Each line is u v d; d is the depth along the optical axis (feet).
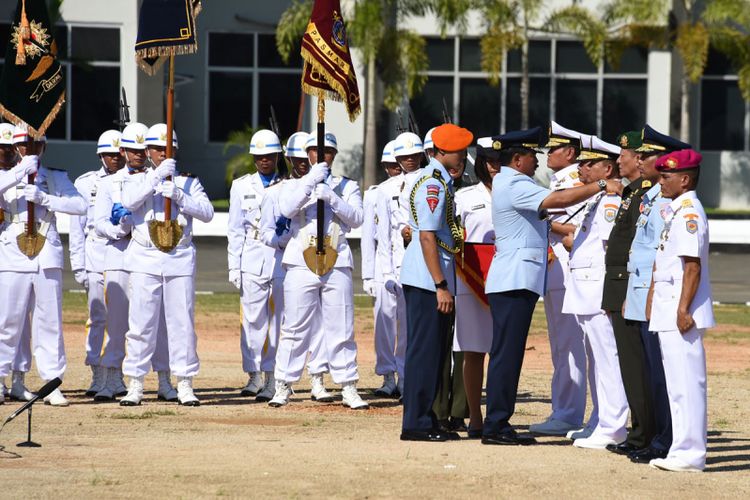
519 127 290.76
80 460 59.41
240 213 86.22
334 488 53.36
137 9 264.52
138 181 79.87
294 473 56.54
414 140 86.63
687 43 274.57
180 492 52.26
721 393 88.99
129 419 73.15
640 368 62.39
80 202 80.07
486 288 65.16
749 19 278.67
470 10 280.51
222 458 60.18
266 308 85.46
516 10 272.92
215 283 168.86
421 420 66.64
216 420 73.41
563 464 60.13
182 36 78.89
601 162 67.10
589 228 66.33
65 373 95.09
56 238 79.97
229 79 302.86
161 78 273.95
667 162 58.44
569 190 63.00
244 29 301.84
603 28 273.33
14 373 80.38
